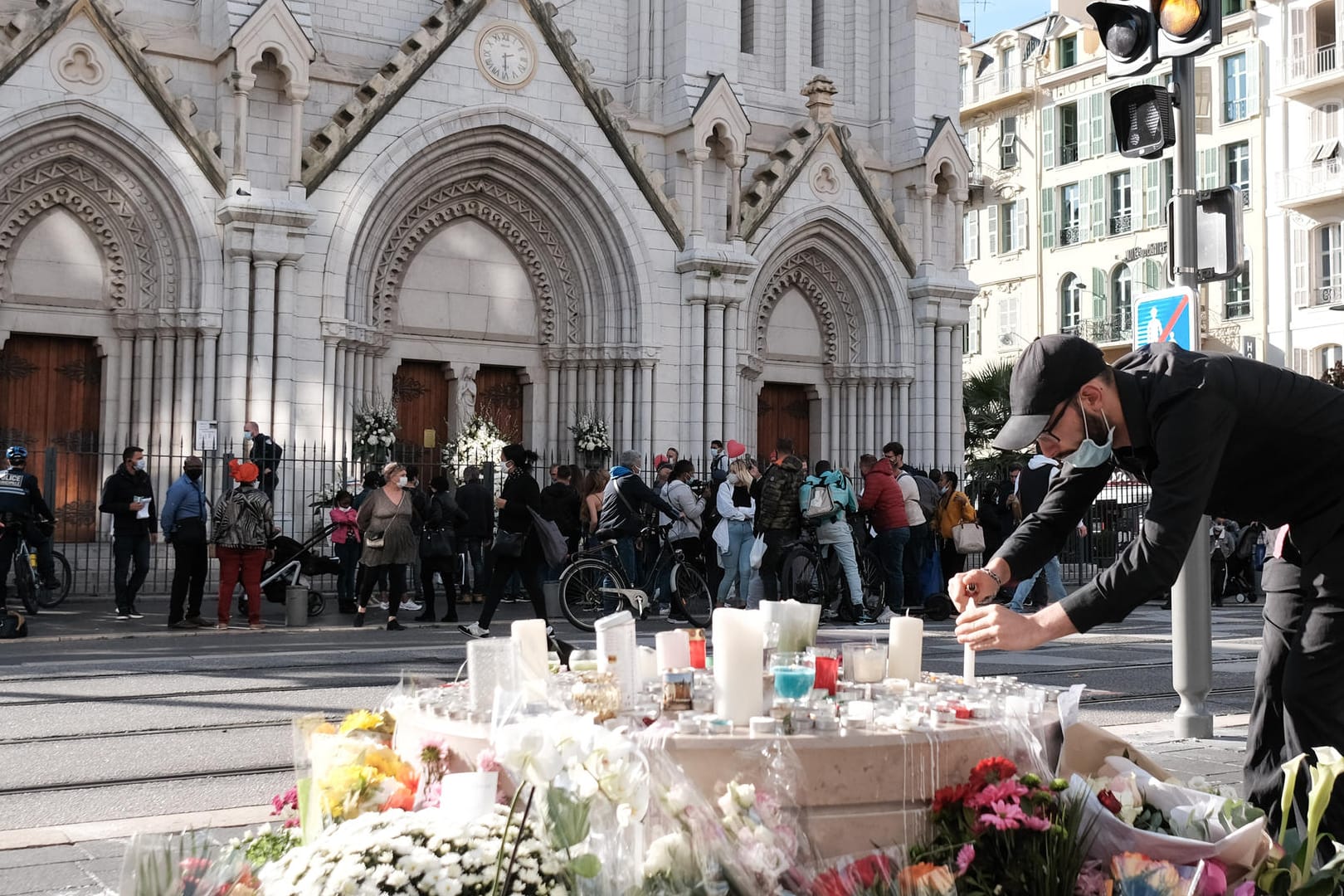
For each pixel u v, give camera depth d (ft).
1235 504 14.65
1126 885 11.82
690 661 16.29
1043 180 162.71
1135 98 29.50
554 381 84.64
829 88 91.40
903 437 94.27
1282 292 137.90
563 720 11.24
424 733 13.41
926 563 63.46
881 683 15.53
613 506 55.93
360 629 53.01
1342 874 12.65
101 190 70.54
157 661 40.04
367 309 77.46
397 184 76.79
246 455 67.87
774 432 94.79
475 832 10.79
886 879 11.36
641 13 87.71
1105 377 13.47
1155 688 37.50
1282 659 15.23
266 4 70.49
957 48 97.14
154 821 20.83
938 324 94.79
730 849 10.92
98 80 68.90
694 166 84.58
